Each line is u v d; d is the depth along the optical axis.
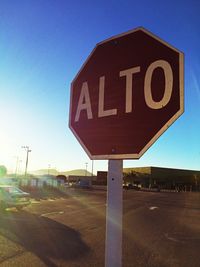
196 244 9.97
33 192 41.88
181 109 2.07
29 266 7.01
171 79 2.14
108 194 2.34
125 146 2.31
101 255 8.12
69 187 65.19
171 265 7.48
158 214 19.41
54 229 12.16
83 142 2.55
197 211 22.36
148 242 10.23
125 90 2.38
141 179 99.50
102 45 2.60
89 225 13.36
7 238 10.05
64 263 7.32
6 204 18.94
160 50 2.24
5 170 57.94
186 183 98.94
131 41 2.43
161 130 2.15
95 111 2.53
